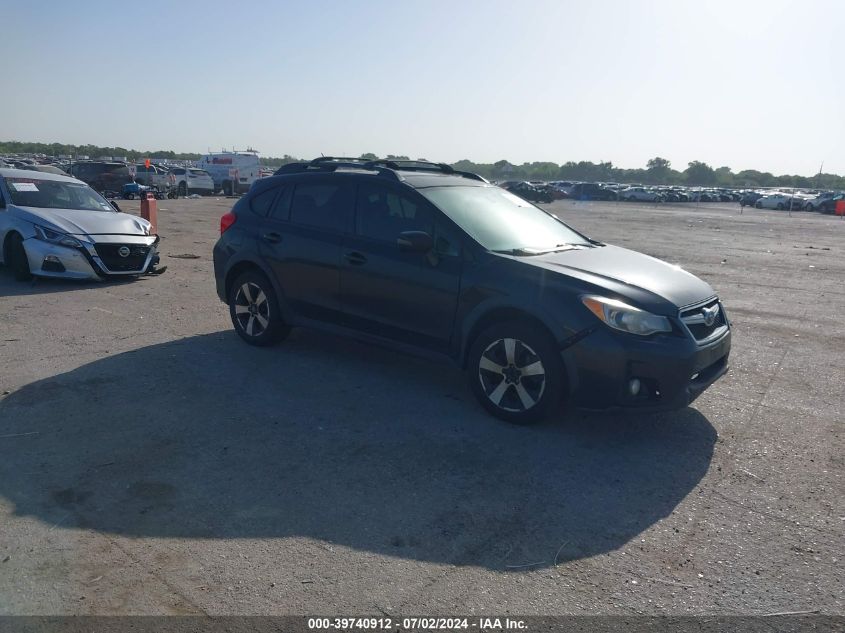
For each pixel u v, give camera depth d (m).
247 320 6.95
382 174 6.02
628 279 5.05
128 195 32.38
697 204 64.31
